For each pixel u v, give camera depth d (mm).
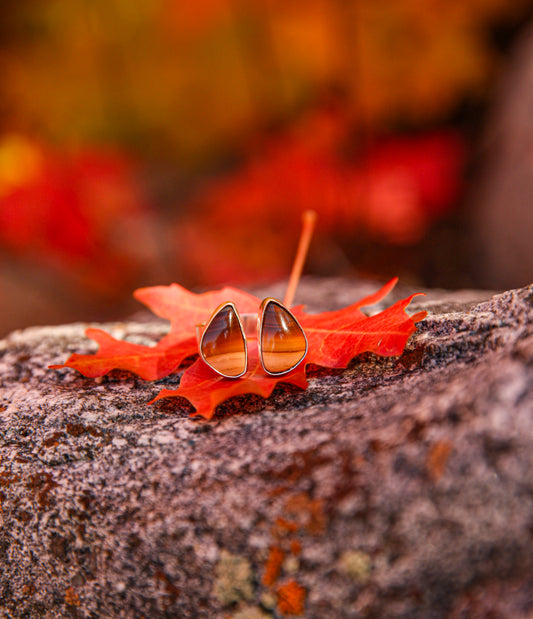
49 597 290
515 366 264
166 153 1037
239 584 271
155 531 277
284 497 271
